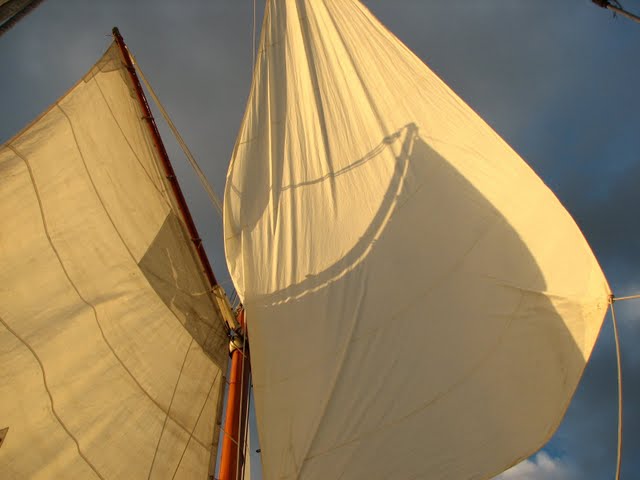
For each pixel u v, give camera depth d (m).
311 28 11.49
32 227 9.36
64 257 9.60
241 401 10.56
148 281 10.95
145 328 10.40
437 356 7.63
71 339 9.06
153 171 12.61
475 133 8.99
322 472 6.84
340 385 7.66
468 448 6.75
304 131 10.73
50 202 9.84
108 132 11.80
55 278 9.30
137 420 9.30
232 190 10.43
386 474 6.66
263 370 8.25
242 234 9.98
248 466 11.92
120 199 11.23
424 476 6.58
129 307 10.31
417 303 8.21
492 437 6.79
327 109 10.75
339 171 10.13
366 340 8.09
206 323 11.85
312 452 7.06
